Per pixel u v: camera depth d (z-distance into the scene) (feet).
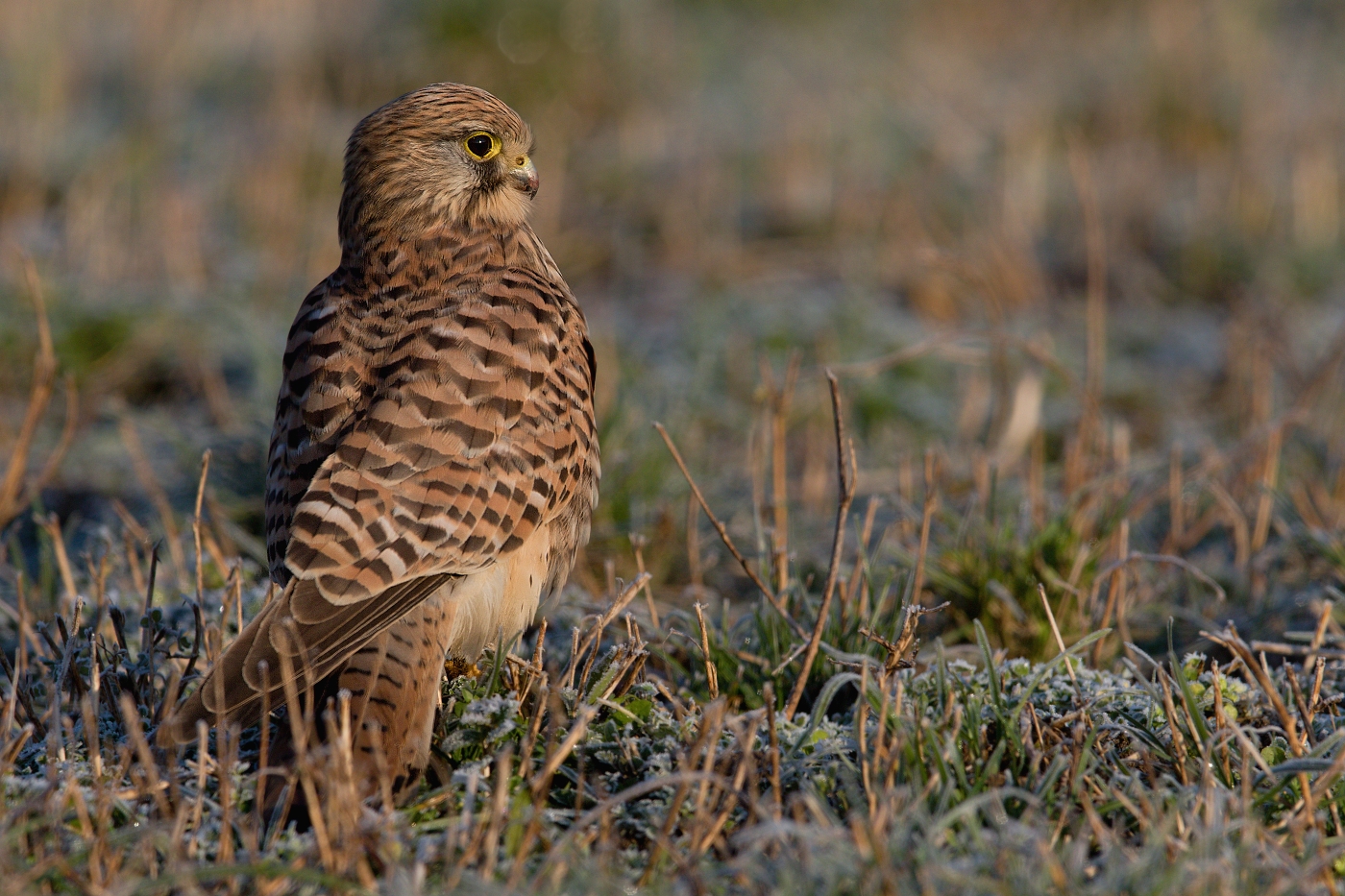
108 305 47.50
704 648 25.16
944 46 80.84
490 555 23.66
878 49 79.36
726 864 19.02
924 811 20.17
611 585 30.66
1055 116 70.03
